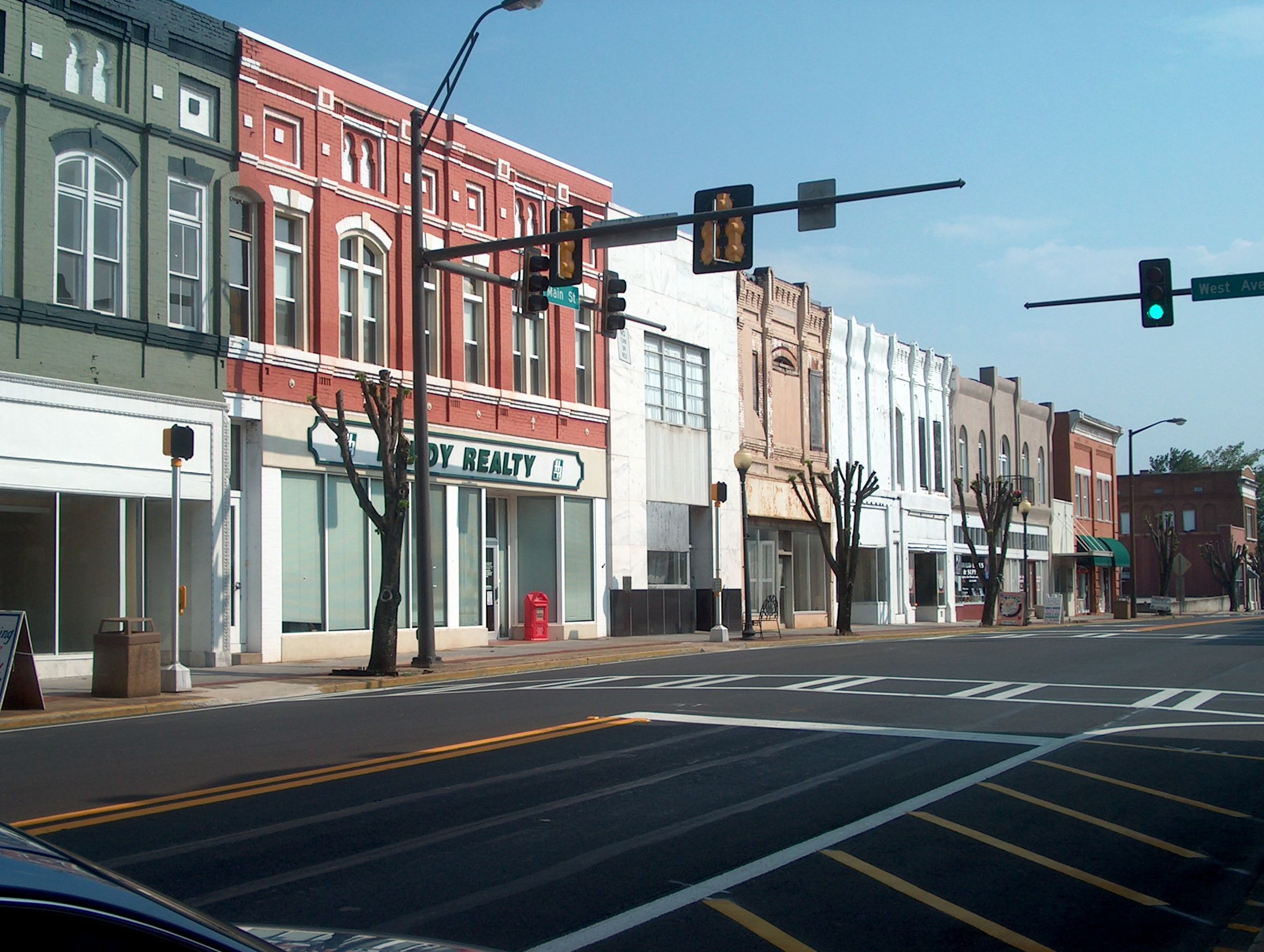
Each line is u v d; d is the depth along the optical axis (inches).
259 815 350.6
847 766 438.0
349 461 847.7
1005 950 240.2
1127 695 673.0
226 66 948.6
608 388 1353.3
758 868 294.7
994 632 1576.0
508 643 1203.9
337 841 319.0
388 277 1085.1
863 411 1911.9
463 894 269.1
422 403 900.0
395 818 347.3
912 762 449.1
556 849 312.2
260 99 973.2
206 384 912.3
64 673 806.5
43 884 90.7
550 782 404.2
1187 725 552.7
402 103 1106.1
